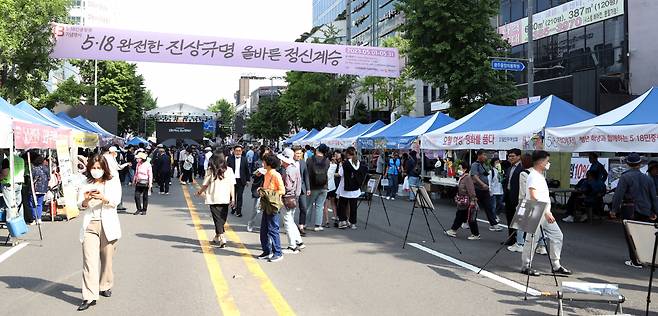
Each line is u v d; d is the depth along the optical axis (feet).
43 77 65.87
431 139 57.93
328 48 66.64
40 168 40.34
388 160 70.33
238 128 319.27
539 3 97.60
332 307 19.35
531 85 62.03
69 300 19.94
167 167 69.87
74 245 31.53
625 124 35.50
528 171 29.27
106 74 179.42
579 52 88.69
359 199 45.70
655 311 19.62
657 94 38.11
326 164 38.55
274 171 28.32
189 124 146.82
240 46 63.87
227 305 19.31
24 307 19.02
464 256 29.73
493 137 48.52
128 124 194.18
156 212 48.83
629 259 29.60
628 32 79.15
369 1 197.16
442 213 51.44
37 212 36.88
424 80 77.00
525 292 21.67
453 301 20.44
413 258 28.91
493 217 39.47
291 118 192.65
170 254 28.81
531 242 24.81
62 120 60.80
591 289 17.71
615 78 78.89
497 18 109.81
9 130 33.37
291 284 22.63
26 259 27.43
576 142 38.91
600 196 45.34
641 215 29.17
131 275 23.88
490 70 71.31
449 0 70.64
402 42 114.01
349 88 155.84
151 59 62.18
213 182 31.37
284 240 34.50
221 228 31.53
